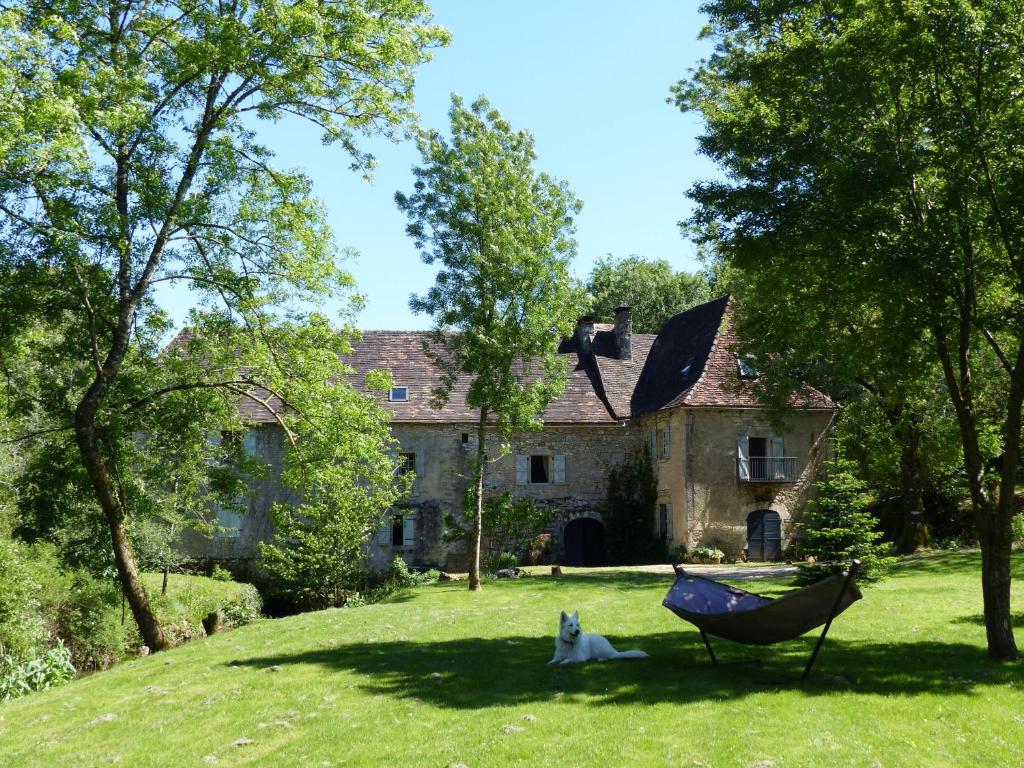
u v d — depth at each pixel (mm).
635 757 7000
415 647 12344
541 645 12352
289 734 8086
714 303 35000
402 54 15633
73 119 11828
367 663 11133
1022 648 11266
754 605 10094
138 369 17016
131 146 15203
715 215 11711
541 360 21688
